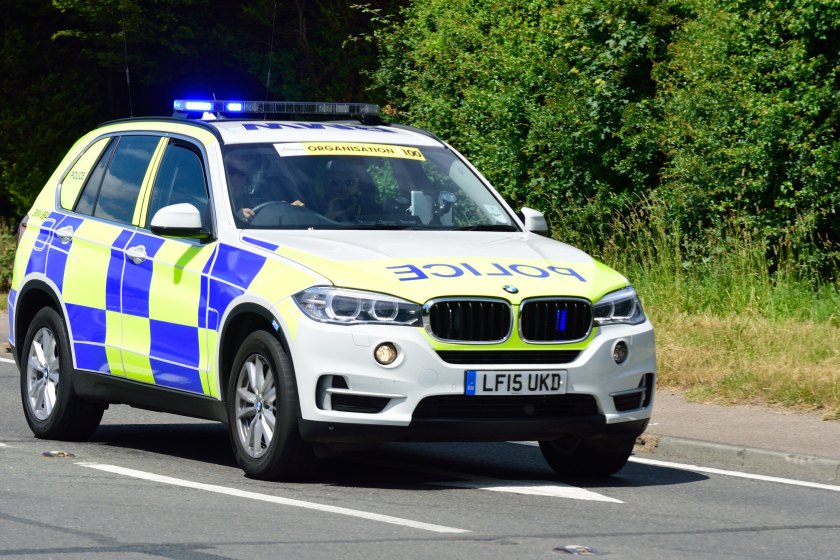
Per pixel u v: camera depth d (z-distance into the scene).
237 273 14.31
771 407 19.39
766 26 26.50
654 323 23.97
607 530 11.98
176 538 11.12
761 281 24.84
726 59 27.16
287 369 13.50
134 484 13.75
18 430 18.19
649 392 14.34
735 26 26.86
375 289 13.27
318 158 15.78
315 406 13.27
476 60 32.09
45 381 17.50
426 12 34.03
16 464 14.97
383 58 36.41
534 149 30.16
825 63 25.86
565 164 29.72
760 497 14.16
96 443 17.25
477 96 31.14
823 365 20.73
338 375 13.17
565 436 13.77
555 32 29.94
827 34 25.81
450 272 13.61
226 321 14.26
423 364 13.09
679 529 12.18
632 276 26.84
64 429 17.20
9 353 27.31
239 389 14.19
